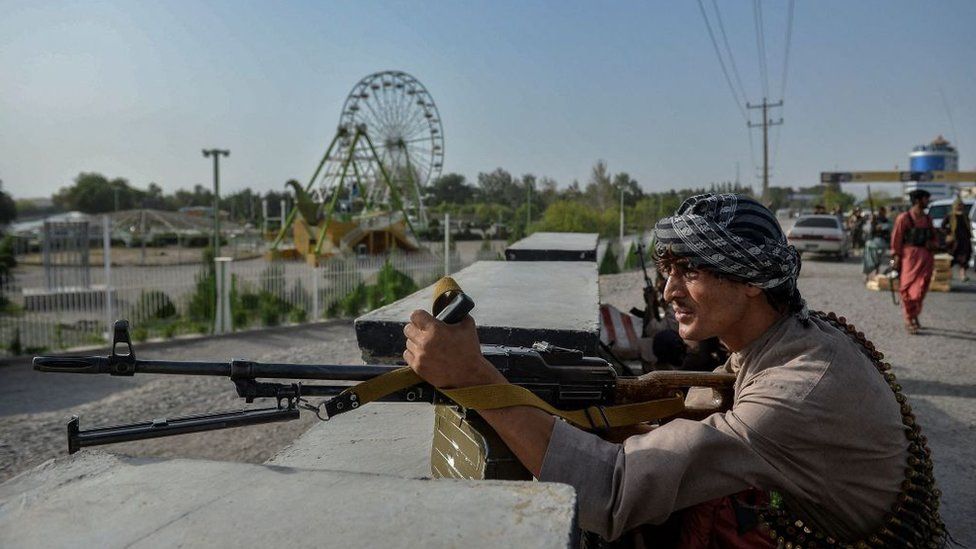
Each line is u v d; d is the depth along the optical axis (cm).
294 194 3547
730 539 122
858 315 955
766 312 127
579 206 3847
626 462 114
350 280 1602
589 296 282
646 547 135
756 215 126
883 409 120
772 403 117
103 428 118
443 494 82
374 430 251
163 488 84
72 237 1706
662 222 134
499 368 138
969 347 732
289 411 125
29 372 910
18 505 80
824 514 119
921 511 122
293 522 75
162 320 1374
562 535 72
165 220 5653
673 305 135
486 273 382
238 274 1528
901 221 809
